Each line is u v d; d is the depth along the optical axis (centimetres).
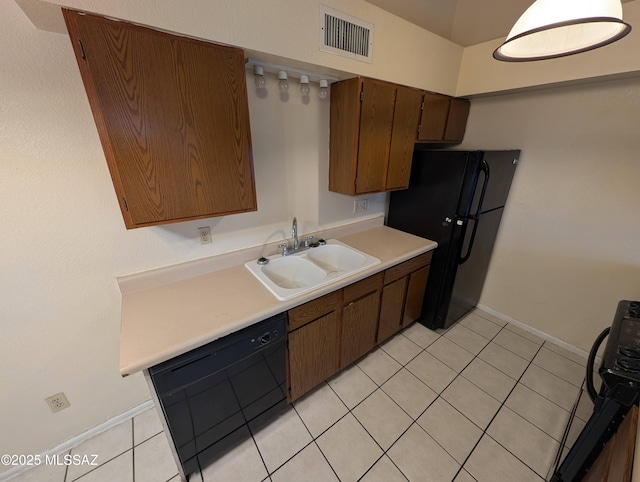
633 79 158
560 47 91
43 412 133
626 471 58
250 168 125
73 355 133
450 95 208
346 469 137
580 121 182
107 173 119
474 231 200
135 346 101
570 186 195
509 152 200
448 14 183
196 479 133
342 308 163
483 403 173
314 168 185
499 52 95
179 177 108
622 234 180
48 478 133
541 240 218
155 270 143
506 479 134
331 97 170
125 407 158
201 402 118
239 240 168
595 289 199
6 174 100
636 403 89
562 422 161
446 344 223
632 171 169
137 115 94
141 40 88
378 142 173
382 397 175
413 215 226
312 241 200
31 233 109
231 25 102
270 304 129
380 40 149
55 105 103
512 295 246
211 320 117
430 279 227
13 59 93
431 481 133
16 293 112
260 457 142
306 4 118
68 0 76
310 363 158
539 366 203
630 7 135
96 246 125
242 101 114
